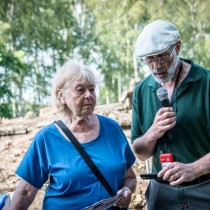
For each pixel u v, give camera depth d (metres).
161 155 2.92
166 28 2.83
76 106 2.68
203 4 26.27
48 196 2.77
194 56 26.86
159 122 2.88
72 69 2.70
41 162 2.73
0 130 9.69
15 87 28.02
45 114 10.99
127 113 10.41
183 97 2.91
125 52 28.48
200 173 2.80
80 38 30.80
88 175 2.69
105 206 2.62
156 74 2.87
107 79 30.88
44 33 28.45
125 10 27.83
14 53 19.66
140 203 5.68
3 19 27.17
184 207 2.98
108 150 2.79
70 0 30.20
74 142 2.72
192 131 2.90
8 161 7.98
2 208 2.84
